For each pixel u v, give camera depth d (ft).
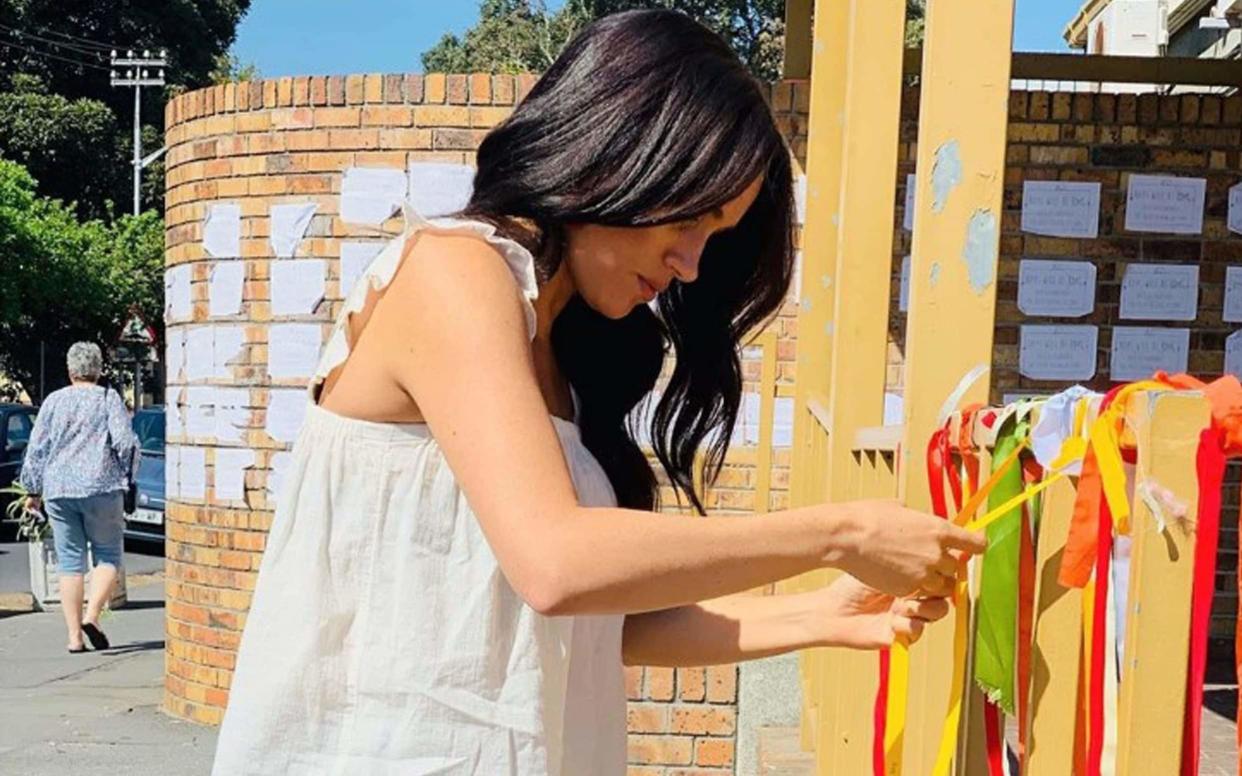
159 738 19.94
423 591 4.53
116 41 113.09
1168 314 17.65
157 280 100.48
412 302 4.40
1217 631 15.43
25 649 27.20
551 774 4.69
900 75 9.16
